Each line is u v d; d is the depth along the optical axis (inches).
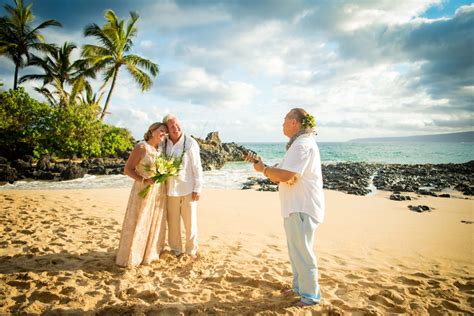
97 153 880.9
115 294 125.0
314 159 116.6
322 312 115.4
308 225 115.4
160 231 163.8
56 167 676.1
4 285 128.0
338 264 171.5
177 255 171.3
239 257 176.6
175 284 135.7
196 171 168.7
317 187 117.6
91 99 1147.9
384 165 1134.4
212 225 251.6
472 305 125.2
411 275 156.9
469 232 241.0
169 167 153.0
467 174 822.5
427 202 388.2
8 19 1017.5
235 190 479.2
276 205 353.1
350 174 772.6
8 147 784.9
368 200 399.9
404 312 119.0
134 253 151.3
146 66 1026.7
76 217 251.1
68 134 840.9
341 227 254.5
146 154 151.6
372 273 158.7
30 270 144.3
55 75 1092.5
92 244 185.2
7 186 505.7
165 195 165.9
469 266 170.6
